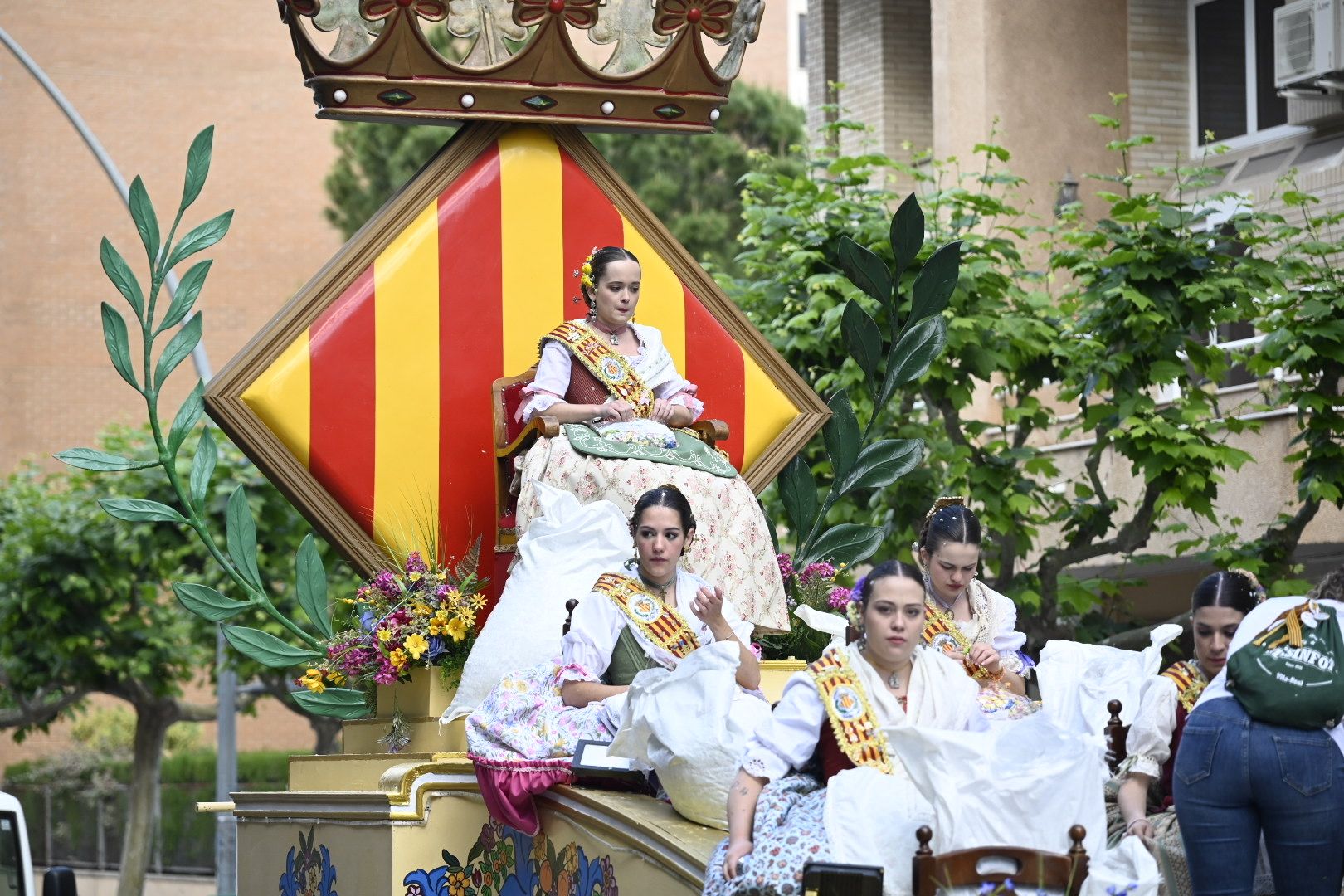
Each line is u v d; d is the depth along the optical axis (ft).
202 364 75.92
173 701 92.43
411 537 33.60
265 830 31.09
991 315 44.91
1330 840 20.71
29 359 137.69
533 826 25.48
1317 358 42.11
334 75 33.88
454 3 34.78
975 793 18.72
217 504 80.38
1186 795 21.15
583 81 35.14
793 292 47.32
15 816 33.30
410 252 34.24
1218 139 59.93
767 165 50.83
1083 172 60.29
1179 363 43.21
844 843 19.13
